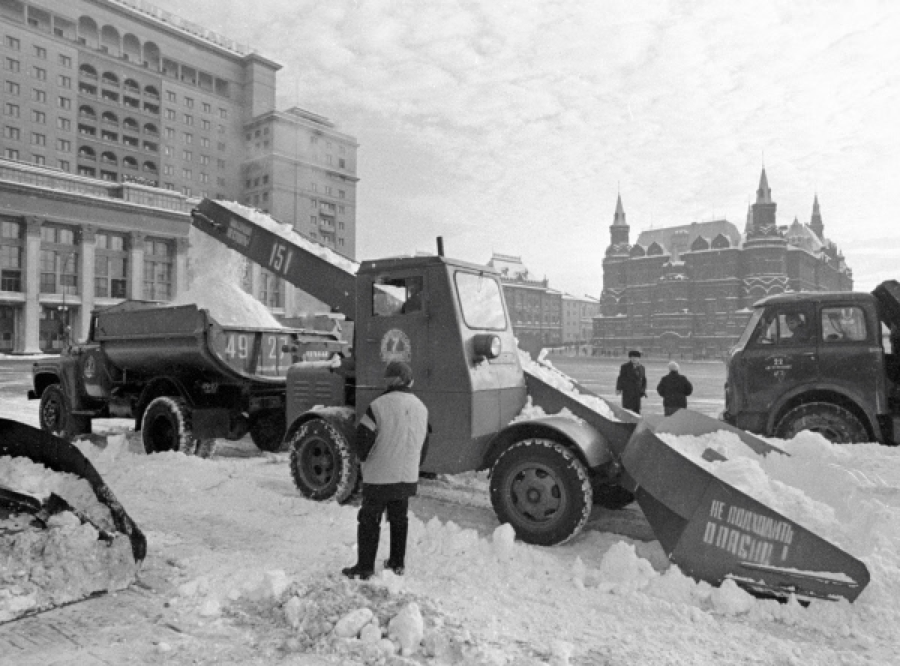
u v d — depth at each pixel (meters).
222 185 103.56
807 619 4.01
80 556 4.34
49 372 11.58
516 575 4.70
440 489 7.52
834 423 8.48
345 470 6.52
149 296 82.56
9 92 81.88
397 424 4.56
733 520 4.40
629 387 10.69
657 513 4.69
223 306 9.62
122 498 7.04
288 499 6.73
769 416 8.89
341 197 109.06
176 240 83.88
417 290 6.28
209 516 6.31
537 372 6.80
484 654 3.42
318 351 10.72
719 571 4.41
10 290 71.56
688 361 84.00
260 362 9.70
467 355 5.93
